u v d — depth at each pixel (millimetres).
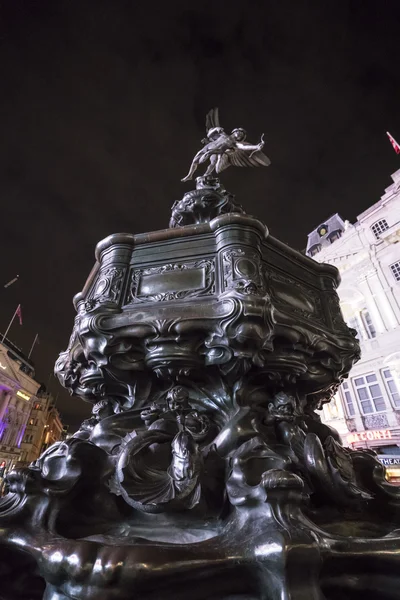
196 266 2672
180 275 2652
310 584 1124
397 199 18172
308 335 2529
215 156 4652
